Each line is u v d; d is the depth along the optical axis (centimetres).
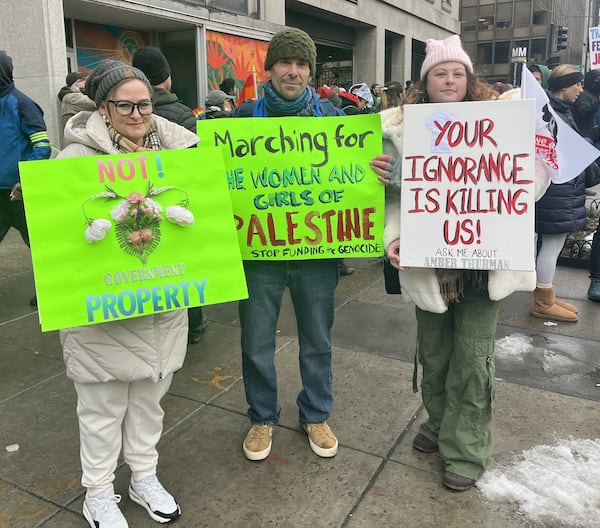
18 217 435
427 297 226
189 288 193
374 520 219
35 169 177
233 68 1080
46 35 725
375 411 297
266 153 228
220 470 251
